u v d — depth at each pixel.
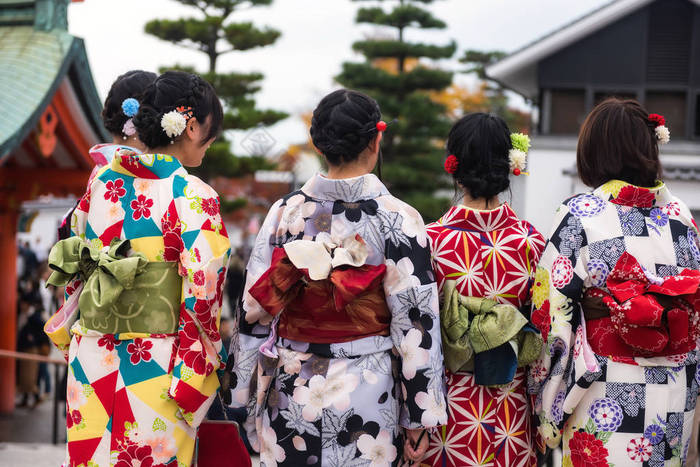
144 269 2.34
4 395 10.33
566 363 2.40
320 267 2.22
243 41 15.61
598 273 2.38
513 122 25.06
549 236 2.50
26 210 13.60
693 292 2.26
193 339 2.34
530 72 14.49
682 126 13.97
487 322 2.42
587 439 2.38
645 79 13.96
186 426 2.40
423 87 17.91
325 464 2.27
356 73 17.56
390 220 2.32
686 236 2.45
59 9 8.41
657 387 2.34
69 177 9.38
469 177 2.52
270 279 2.26
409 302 2.29
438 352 2.32
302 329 2.31
